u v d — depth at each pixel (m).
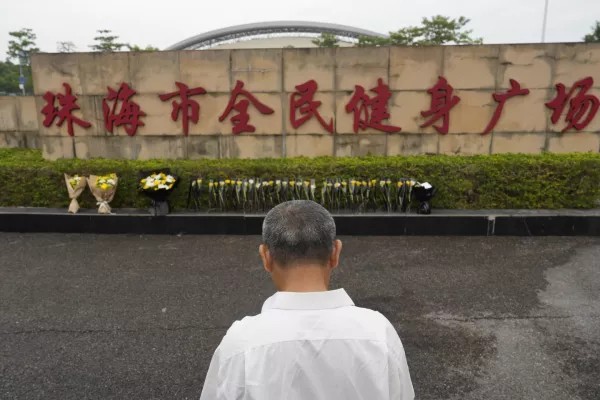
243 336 1.03
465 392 2.81
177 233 6.11
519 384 2.88
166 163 6.80
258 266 4.95
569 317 3.74
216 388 1.03
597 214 5.86
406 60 6.90
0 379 2.95
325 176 6.41
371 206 6.34
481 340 3.41
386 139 7.13
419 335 3.49
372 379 0.99
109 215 6.12
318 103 7.08
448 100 6.95
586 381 2.90
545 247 5.43
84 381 2.93
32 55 7.12
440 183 6.29
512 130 6.99
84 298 4.16
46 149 7.39
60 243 5.75
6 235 6.09
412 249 5.42
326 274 1.15
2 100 10.67
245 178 6.43
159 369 3.06
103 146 7.33
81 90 7.19
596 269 4.74
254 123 7.18
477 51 6.82
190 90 7.10
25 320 3.75
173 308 3.97
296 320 1.03
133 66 7.08
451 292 4.25
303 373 0.98
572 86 6.83
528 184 6.20
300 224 1.13
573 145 7.00
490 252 5.28
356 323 1.05
